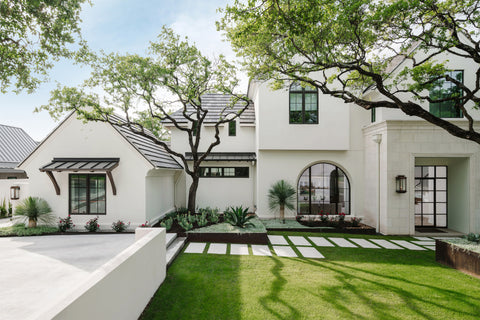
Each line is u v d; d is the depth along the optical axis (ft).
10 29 29.71
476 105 23.43
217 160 46.62
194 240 29.55
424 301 16.02
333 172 44.14
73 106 31.50
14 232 30.60
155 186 37.76
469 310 15.01
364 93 40.42
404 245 29.94
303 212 43.93
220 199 49.03
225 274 19.48
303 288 17.39
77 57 31.76
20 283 17.10
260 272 20.06
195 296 15.97
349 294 16.71
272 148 41.88
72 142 34.27
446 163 40.16
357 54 25.41
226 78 34.71
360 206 42.68
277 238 31.81
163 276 18.24
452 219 39.11
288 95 41.91
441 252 23.73
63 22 31.45
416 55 34.99
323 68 25.54
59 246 26.13
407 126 35.50
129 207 33.73
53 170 30.91
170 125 49.39
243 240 29.25
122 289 11.15
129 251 12.78
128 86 32.35
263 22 22.77
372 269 21.50
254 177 49.26
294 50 25.54
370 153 40.37
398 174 35.50
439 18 21.77
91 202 33.99
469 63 34.81
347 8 20.62
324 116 41.70
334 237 33.01
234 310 14.43
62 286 16.66
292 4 21.42
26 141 73.20
